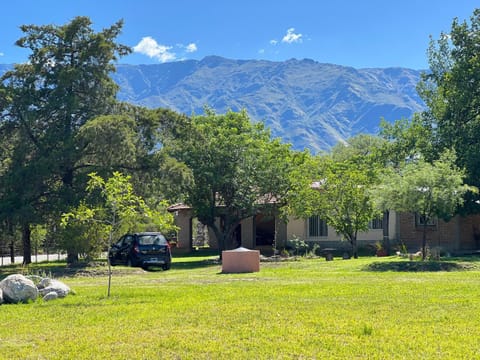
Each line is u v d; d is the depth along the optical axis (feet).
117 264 90.33
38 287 49.93
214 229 110.83
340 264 79.66
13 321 36.78
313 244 122.52
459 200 78.95
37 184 88.79
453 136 106.93
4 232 92.84
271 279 60.75
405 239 115.24
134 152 90.43
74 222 86.12
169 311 38.78
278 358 25.98
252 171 105.81
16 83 95.76
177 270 84.43
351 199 94.89
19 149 92.02
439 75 120.78
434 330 31.42
